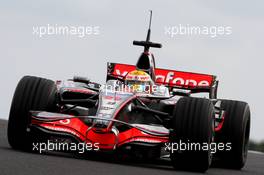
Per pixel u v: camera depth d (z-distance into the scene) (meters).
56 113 35.56
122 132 34.81
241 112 43.25
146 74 40.12
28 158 31.25
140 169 32.22
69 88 40.41
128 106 36.97
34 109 35.31
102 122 34.50
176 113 35.00
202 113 34.72
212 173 36.19
